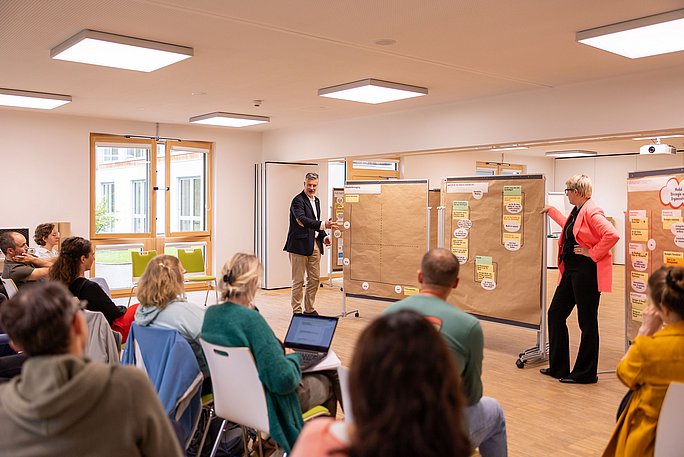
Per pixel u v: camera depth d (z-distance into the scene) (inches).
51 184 344.2
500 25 165.9
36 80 245.9
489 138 277.4
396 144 324.8
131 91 270.2
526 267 234.2
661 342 93.0
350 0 145.7
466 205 251.8
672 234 178.5
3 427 55.0
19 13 156.1
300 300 316.8
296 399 115.0
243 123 358.9
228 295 116.9
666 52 185.6
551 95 252.7
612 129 233.1
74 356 56.5
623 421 98.1
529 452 149.7
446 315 104.7
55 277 150.0
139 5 149.9
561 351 211.0
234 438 137.9
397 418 39.1
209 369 118.0
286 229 423.2
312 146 385.4
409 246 285.7
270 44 186.4
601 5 148.4
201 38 179.9
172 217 394.0
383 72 227.1
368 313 330.3
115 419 56.0
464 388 104.4
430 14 156.1
